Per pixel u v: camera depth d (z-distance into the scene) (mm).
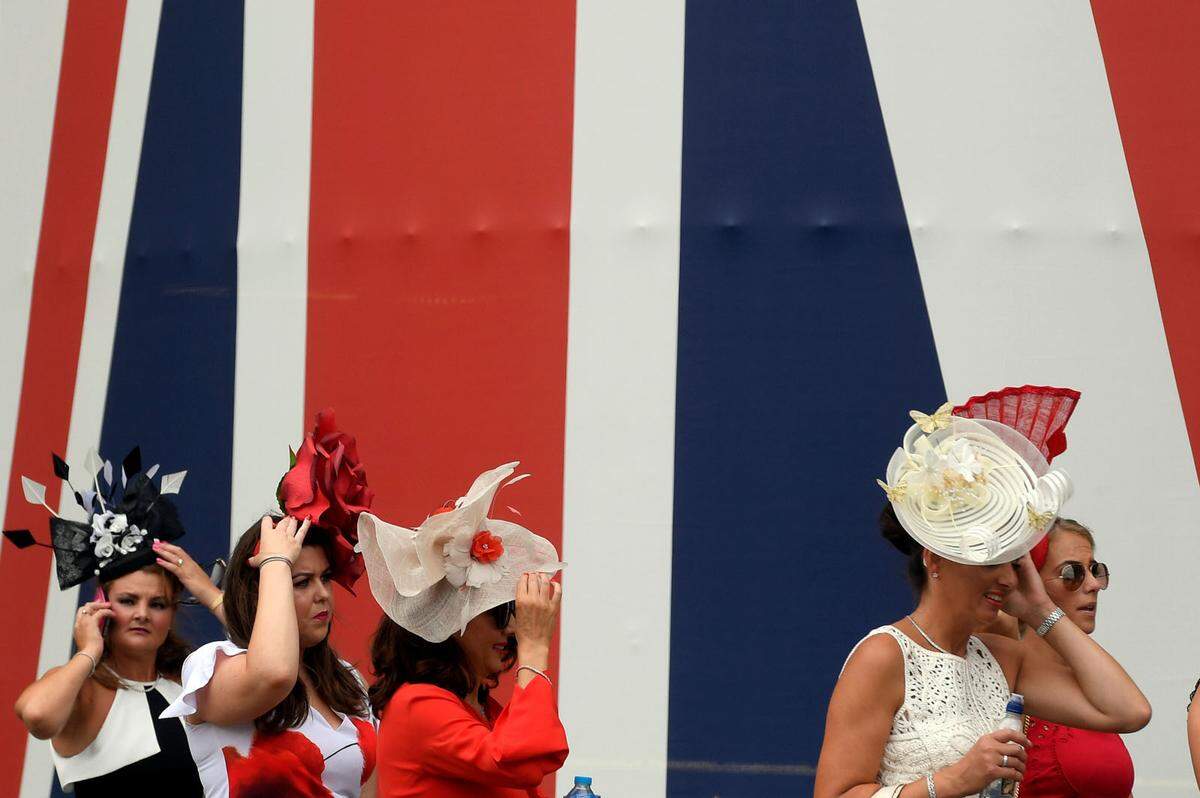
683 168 17656
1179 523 16828
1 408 19453
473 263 17891
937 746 10094
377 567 10602
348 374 18031
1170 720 16484
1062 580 13016
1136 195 17344
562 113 17906
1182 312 17188
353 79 18516
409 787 10312
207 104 18938
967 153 17469
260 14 18891
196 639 17312
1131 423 17016
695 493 17172
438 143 18156
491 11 18219
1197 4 17625
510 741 10008
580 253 17656
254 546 11594
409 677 10625
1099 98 17484
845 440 17094
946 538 10406
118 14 19562
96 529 12422
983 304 17219
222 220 18672
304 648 11719
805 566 16938
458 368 17766
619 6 17984
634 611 17094
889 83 17594
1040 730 12773
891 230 17359
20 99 19938
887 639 10406
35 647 18766
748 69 17734
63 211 19484
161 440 18516
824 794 10203
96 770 11719
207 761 11141
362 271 18172
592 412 17438
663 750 16844
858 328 17250
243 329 18391
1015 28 17625
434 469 17641
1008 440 10984
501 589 10625
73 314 19219
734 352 17344
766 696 16797
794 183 17516
